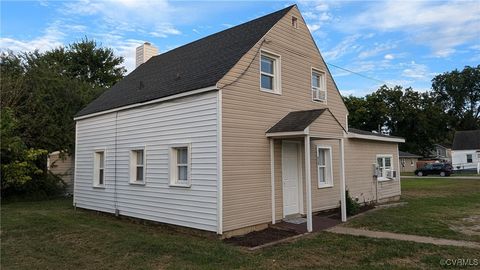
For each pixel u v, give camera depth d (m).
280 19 11.52
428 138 63.59
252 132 10.05
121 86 15.54
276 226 10.33
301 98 12.16
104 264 7.00
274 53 11.12
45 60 24.00
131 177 12.18
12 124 14.66
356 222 10.91
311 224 9.77
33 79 20.22
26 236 9.65
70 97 21.00
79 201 15.12
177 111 10.43
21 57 21.66
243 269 6.50
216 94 9.27
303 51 12.50
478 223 10.61
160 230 10.34
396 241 8.38
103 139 13.80
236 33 12.48
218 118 9.14
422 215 12.00
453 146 60.28
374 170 15.95
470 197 17.64
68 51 36.06
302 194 11.84
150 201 11.30
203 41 14.35
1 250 8.24
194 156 9.77
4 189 18.19
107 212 13.30
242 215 9.52
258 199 10.09
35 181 19.33
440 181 31.55
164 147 10.84
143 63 17.73
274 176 10.73
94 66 37.00
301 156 11.99
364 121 62.38
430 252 7.46
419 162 58.25
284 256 7.31
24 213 13.67
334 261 6.98
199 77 10.27
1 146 14.49
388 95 62.62
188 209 9.86
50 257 7.60
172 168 10.54
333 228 10.15
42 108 19.69
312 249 7.86
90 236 9.39
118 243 8.52
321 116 10.35
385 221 10.93
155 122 11.24
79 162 15.30
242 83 9.87
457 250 7.54
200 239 8.95
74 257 7.56
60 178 20.89
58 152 21.22
